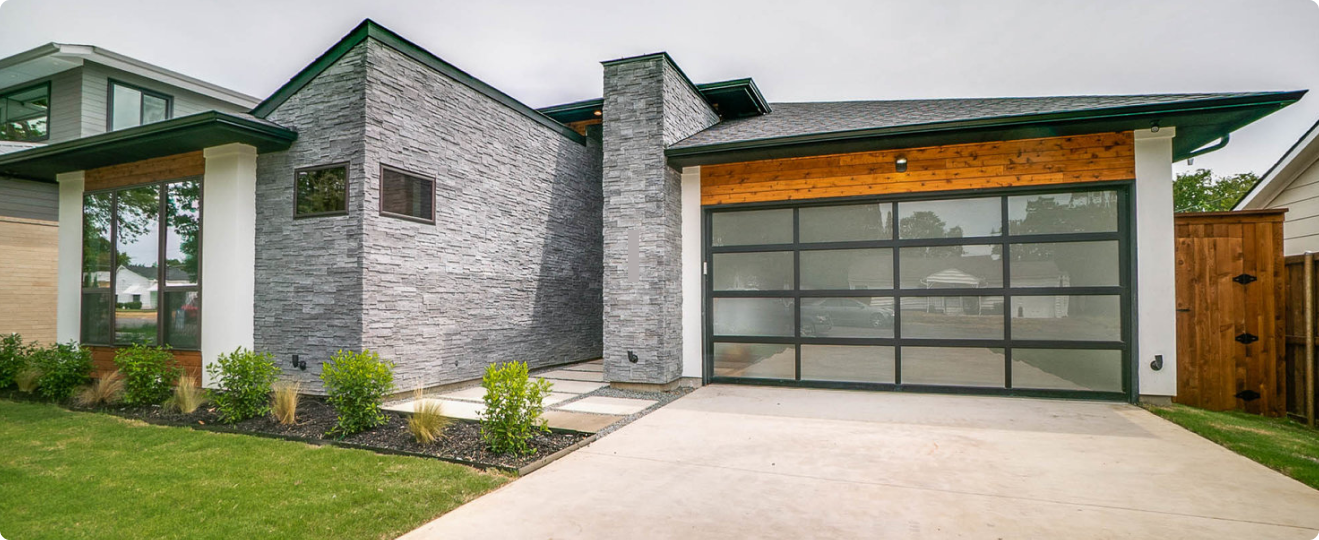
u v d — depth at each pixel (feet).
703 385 25.75
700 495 12.10
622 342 25.04
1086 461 14.26
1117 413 19.45
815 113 31.42
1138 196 20.97
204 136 21.83
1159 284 20.71
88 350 25.14
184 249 24.43
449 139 25.36
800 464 14.19
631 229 25.21
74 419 19.11
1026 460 14.37
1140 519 10.72
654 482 12.92
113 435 16.90
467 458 14.56
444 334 24.93
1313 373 19.01
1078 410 19.97
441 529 10.38
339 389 17.24
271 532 10.14
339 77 22.09
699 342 25.96
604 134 25.84
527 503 11.66
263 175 23.58
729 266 26.08
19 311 31.99
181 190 24.67
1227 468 13.66
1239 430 16.94
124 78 37.91
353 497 11.76
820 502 11.68
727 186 25.82
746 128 27.94
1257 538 9.89
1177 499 11.71
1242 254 21.08
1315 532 10.11
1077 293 21.83
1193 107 18.83
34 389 24.08
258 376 19.24
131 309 25.94
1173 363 20.54
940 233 23.35
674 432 17.40
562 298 33.01
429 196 24.30
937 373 23.27
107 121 37.01
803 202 24.80
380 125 22.07
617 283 25.29
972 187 22.63
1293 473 13.12
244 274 23.15
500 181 28.35
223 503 11.48
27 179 30.55
